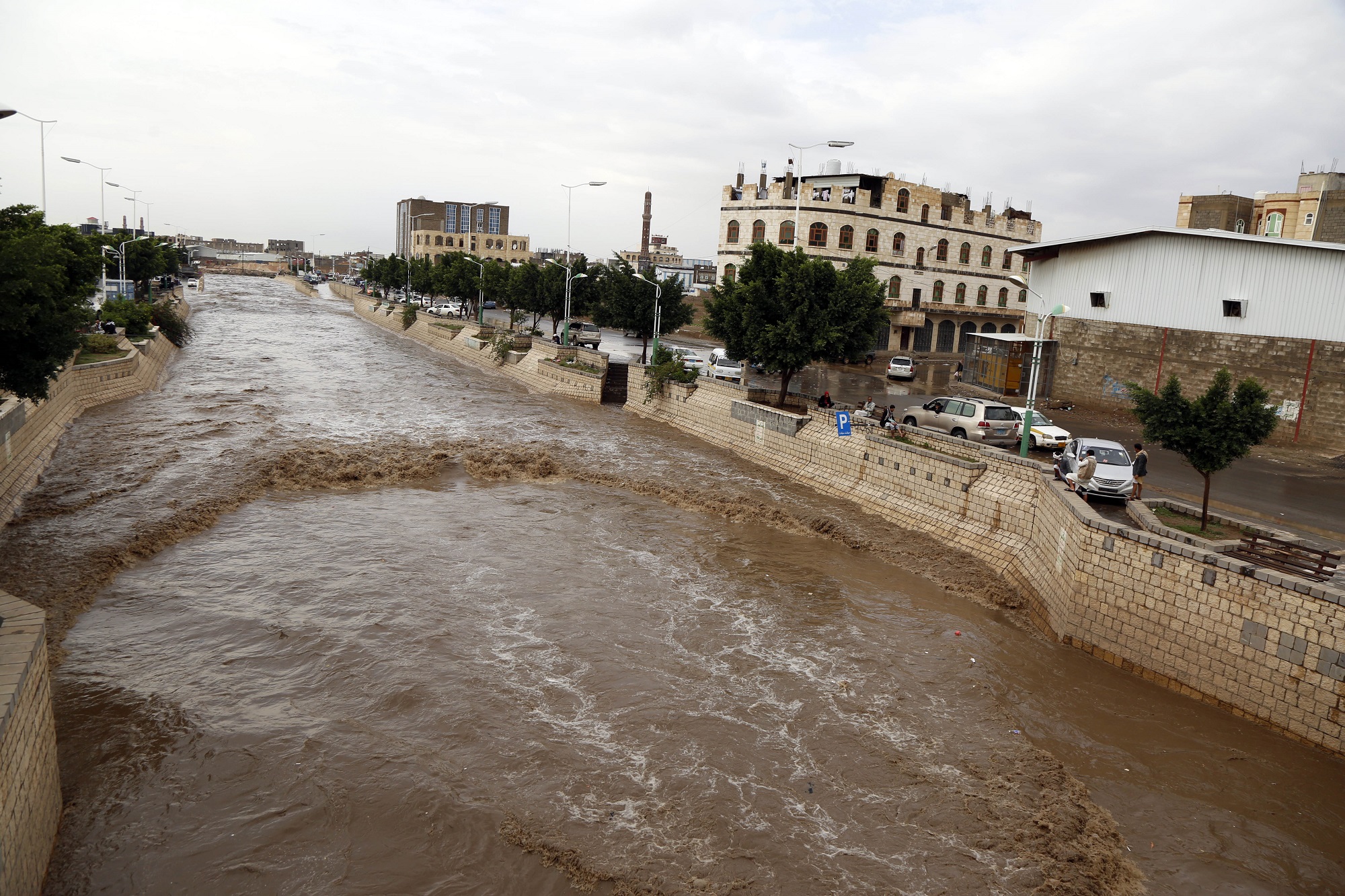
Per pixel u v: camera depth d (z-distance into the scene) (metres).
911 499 25.19
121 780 11.85
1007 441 28.80
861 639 17.33
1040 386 43.34
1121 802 12.48
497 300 67.56
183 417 35.72
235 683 14.52
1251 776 13.10
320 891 10.02
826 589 20.03
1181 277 37.03
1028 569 20.22
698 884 10.27
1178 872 11.09
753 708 14.37
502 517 24.44
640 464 31.62
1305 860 11.41
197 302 105.00
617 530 23.70
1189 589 15.30
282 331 78.31
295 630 16.45
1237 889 10.83
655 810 11.60
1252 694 14.37
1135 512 18.61
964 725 14.20
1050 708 14.96
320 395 43.91
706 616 18.06
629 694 14.58
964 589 20.27
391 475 28.50
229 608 17.41
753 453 33.09
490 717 13.66
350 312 110.44
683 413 38.81
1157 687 15.73
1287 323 33.19
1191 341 36.66
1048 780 12.72
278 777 12.01
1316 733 13.48
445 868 10.44
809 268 31.34
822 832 11.34
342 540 21.77
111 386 38.81
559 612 17.86
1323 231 46.69
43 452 27.02
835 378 48.81
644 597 18.92
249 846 10.67
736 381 44.03
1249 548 15.37
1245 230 51.75
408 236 184.75
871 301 31.34
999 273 69.94
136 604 17.48
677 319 48.81
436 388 48.69
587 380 45.94
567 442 34.91
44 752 10.21
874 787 12.38
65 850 10.46
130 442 30.61
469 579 19.47
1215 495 23.62
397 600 18.05
